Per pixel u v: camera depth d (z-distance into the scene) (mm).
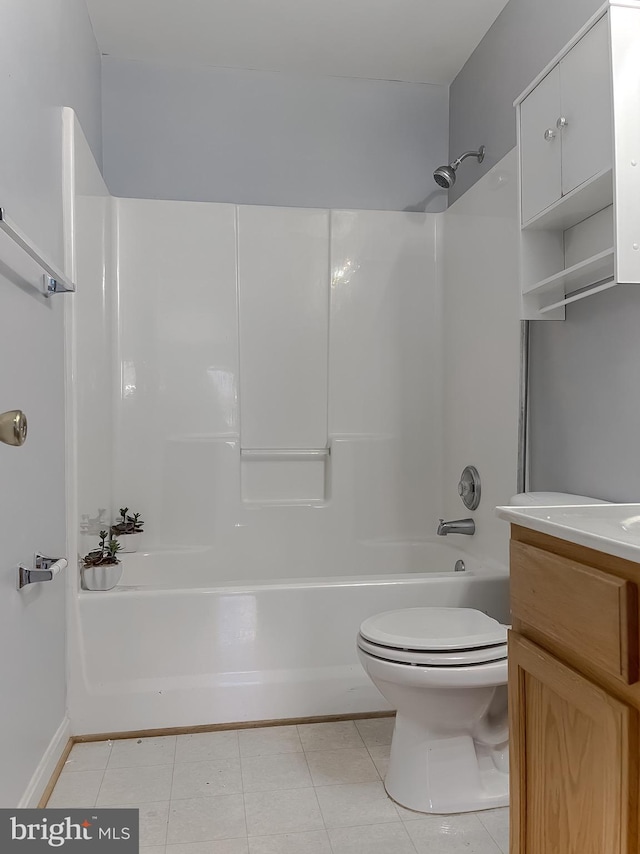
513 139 2635
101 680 2039
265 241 3008
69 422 2057
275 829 1559
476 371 2666
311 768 1841
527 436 2271
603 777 954
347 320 3059
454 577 2232
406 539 3033
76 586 2045
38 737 1667
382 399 3074
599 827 967
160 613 2072
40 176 1783
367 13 2754
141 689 2051
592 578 989
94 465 2436
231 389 2961
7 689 1421
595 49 1622
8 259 1466
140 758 1902
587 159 1661
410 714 1661
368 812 1630
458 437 2859
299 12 2746
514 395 2318
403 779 1679
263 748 1956
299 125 3232
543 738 1146
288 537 2939
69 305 2070
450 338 2975
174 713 2059
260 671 2111
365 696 2150
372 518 3014
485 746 1775
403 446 3066
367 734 2041
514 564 1275
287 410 3021
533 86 1939
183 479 2889
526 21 2510
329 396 3043
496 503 2455
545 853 1141
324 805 1660
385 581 2188
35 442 1683
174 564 2822
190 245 2941
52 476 1865
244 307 2990
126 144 3098
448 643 1574
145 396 2887
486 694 1603
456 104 3256
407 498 3055
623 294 1798
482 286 2602
